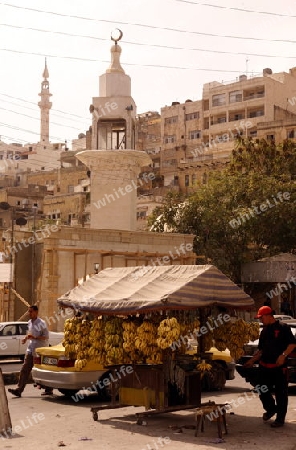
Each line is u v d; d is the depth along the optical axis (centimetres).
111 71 3634
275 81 7519
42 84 11362
